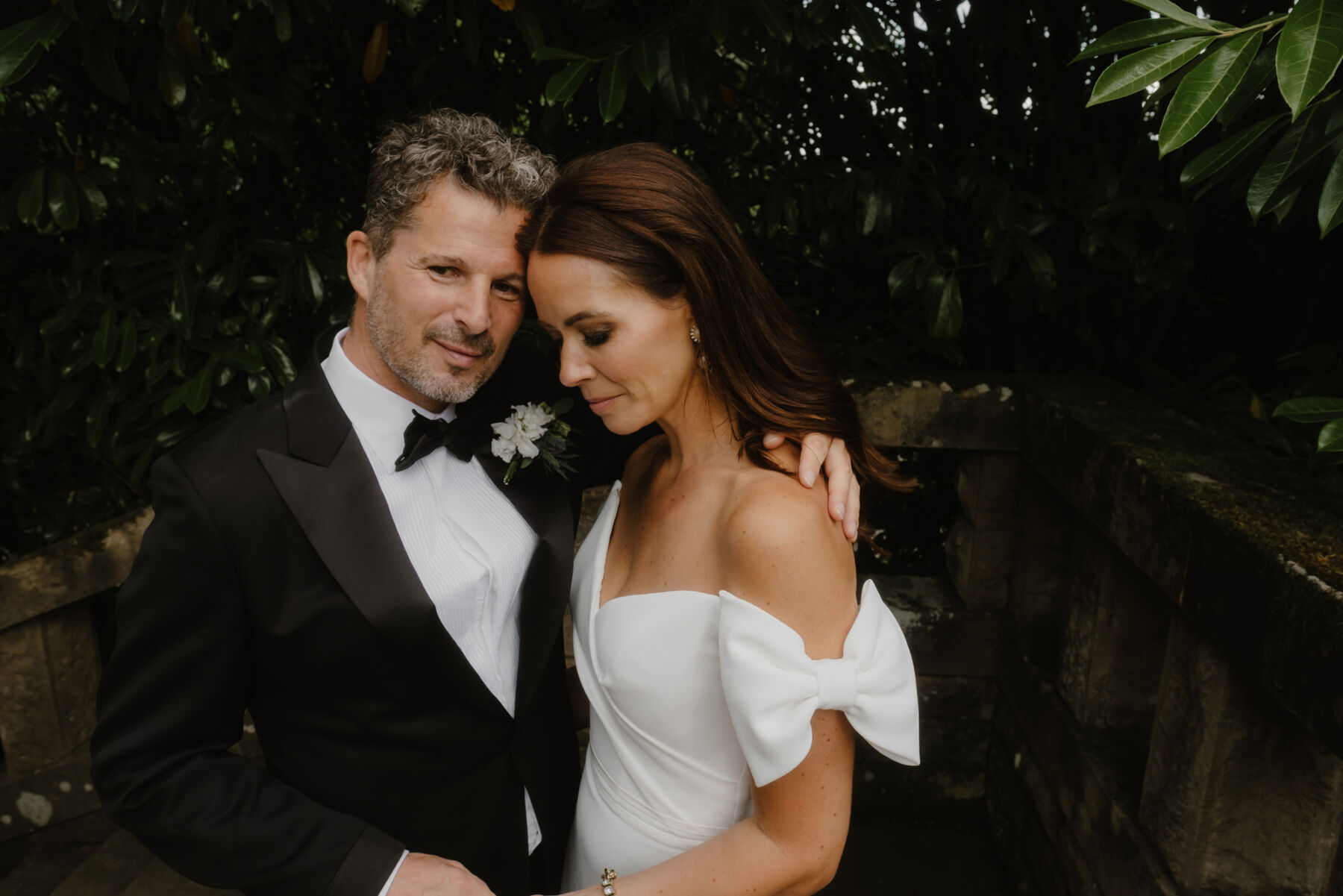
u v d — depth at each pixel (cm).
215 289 221
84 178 205
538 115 241
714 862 106
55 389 245
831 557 102
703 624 109
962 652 241
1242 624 117
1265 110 185
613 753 126
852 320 254
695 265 104
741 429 113
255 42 198
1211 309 281
